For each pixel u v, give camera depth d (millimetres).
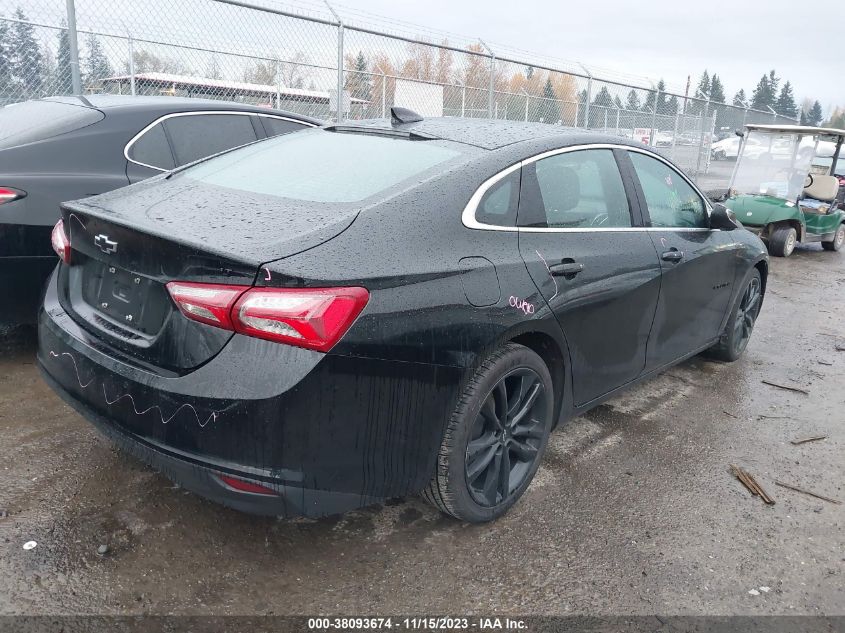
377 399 2262
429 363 2361
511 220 2840
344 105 9117
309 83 8703
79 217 2641
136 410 2273
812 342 6102
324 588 2465
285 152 3230
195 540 2652
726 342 4988
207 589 2408
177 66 7668
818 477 3537
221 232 2305
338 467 2246
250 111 5160
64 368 2582
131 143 4387
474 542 2785
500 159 2895
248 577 2486
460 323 2453
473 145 2990
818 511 3201
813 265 10570
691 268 3998
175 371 2223
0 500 2787
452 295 2445
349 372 2180
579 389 3264
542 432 3051
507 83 11445
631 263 3410
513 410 2879
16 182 3793
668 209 3961
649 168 3869
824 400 4641
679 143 16391
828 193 11703
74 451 3201
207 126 4855
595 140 3486
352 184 2703
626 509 3105
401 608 2391
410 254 2402
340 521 2865
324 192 2662
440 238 2531
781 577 2693
